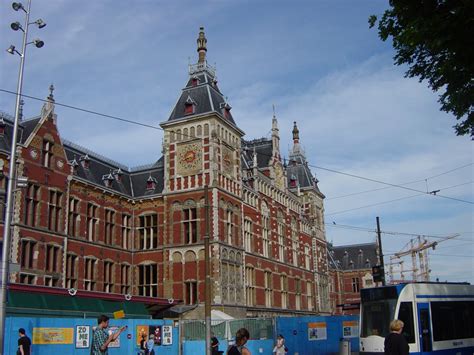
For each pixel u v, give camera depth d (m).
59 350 27.30
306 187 72.00
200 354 32.69
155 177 49.50
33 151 36.72
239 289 46.19
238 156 49.59
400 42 13.83
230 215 46.75
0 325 21.03
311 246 69.06
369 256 103.56
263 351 33.00
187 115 46.91
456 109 15.38
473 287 28.66
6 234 22.31
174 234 45.41
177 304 41.97
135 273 46.72
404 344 13.10
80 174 43.16
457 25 12.75
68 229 40.03
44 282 36.28
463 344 26.45
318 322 37.06
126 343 30.05
